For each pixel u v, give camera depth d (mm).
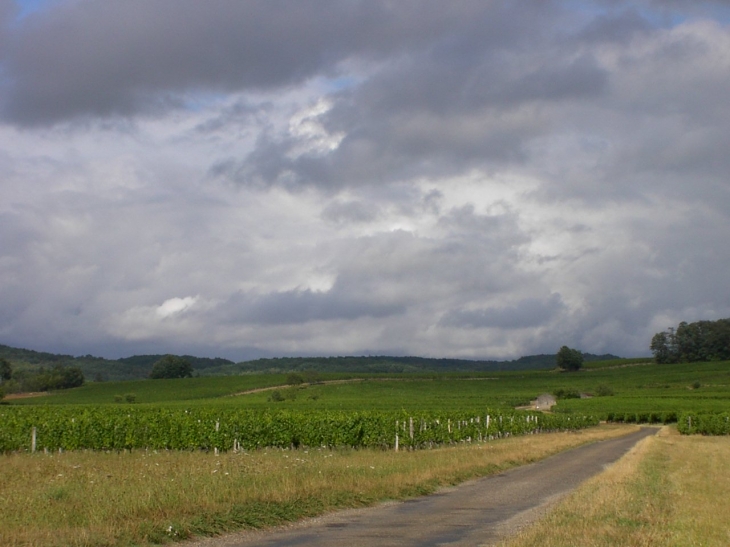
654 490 18453
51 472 20047
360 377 166500
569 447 39031
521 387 152125
